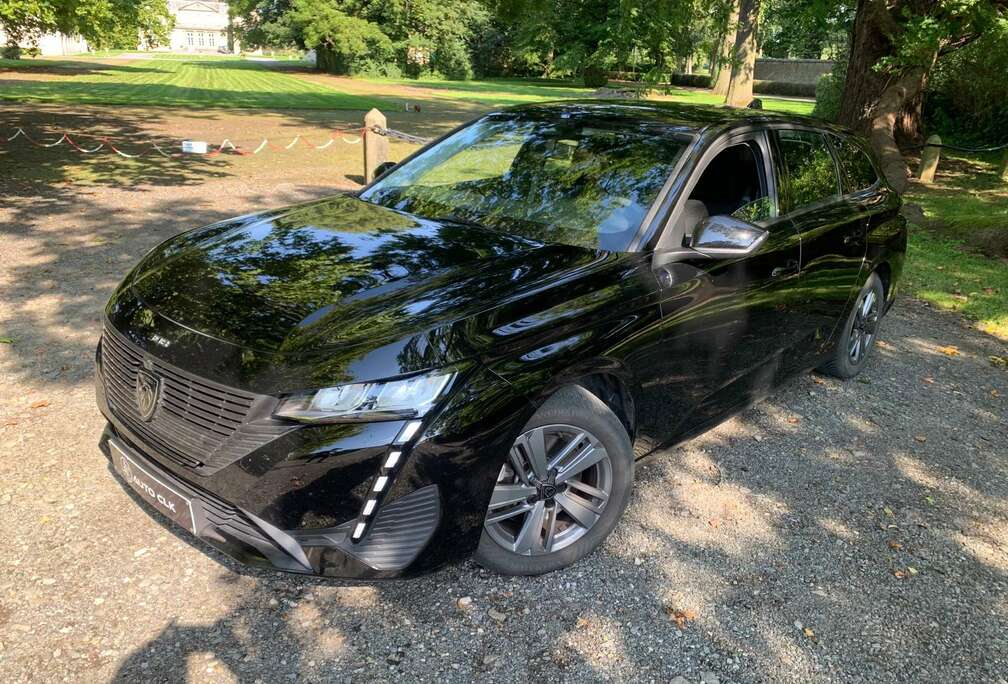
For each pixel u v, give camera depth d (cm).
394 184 401
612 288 294
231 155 1346
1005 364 561
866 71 1383
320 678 239
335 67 5234
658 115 384
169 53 11919
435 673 245
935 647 275
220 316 260
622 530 329
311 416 228
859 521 351
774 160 390
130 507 315
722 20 1491
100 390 289
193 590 272
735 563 312
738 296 345
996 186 1391
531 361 258
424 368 238
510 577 293
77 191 965
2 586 265
